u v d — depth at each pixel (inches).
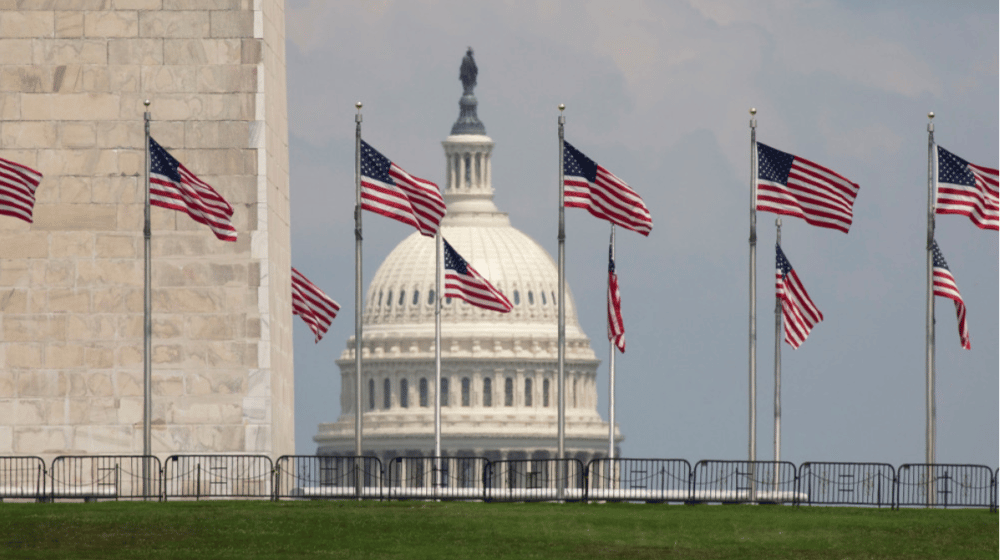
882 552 6870.1
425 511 7578.7
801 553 6825.8
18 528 7027.6
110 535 6924.2
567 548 6811.0
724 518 7519.7
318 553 6638.8
